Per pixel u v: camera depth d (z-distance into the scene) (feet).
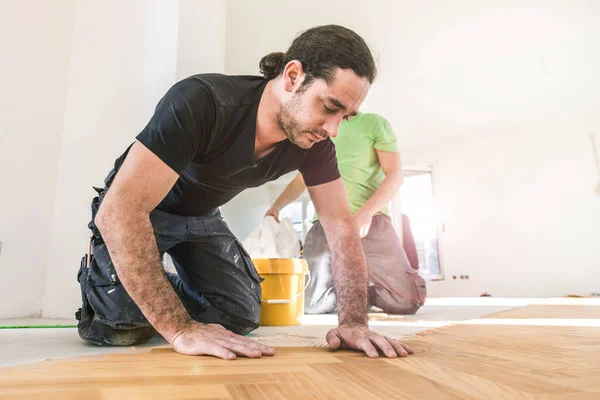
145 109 6.98
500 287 17.21
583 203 16.38
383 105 16.21
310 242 7.43
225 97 2.72
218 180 3.17
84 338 3.21
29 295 6.89
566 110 16.52
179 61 7.82
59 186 7.41
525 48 12.57
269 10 10.72
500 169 18.15
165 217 3.67
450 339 3.11
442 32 11.80
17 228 6.84
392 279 6.56
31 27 7.33
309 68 2.52
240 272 4.05
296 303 5.36
